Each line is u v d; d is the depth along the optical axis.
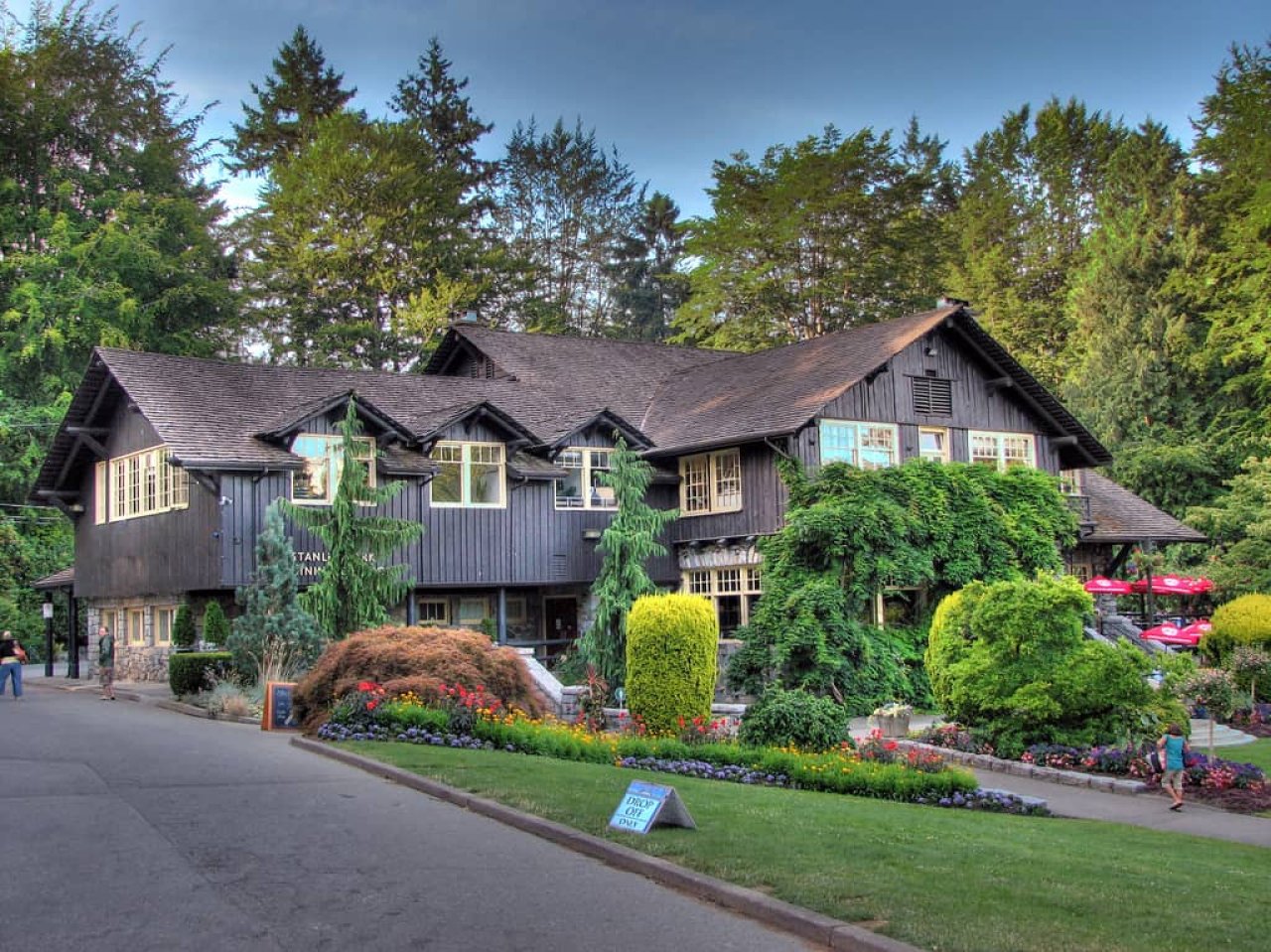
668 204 71.12
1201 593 39.28
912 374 30.94
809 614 24.20
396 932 7.48
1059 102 67.00
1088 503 33.44
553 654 31.45
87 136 48.12
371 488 23.78
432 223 52.75
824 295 50.81
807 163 49.88
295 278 50.06
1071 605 19.94
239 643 21.28
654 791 10.34
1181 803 16.09
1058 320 59.25
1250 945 7.42
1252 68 52.16
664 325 68.81
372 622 22.80
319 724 16.91
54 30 48.38
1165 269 50.19
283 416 27.17
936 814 13.27
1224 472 45.62
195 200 53.03
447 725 16.59
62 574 36.34
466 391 32.12
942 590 28.81
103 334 42.88
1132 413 47.69
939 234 55.62
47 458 31.25
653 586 25.42
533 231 65.50
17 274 44.16
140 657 29.19
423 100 60.88
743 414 30.36
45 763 13.90
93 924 7.54
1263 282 46.78
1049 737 19.53
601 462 31.08
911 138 72.69
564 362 36.62
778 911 7.87
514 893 8.45
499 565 28.91
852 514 26.20
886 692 25.69
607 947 7.30
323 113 57.31
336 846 9.74
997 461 32.59
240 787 12.34
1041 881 9.02
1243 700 25.94
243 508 25.08
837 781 14.98
